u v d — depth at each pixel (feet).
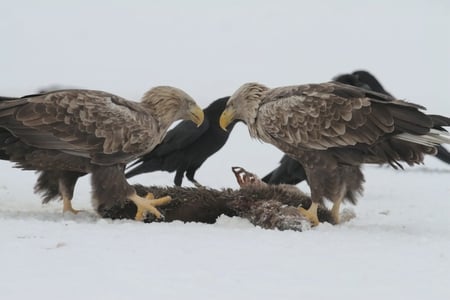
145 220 46.11
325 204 49.08
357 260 34.35
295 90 48.78
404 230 44.91
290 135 48.21
